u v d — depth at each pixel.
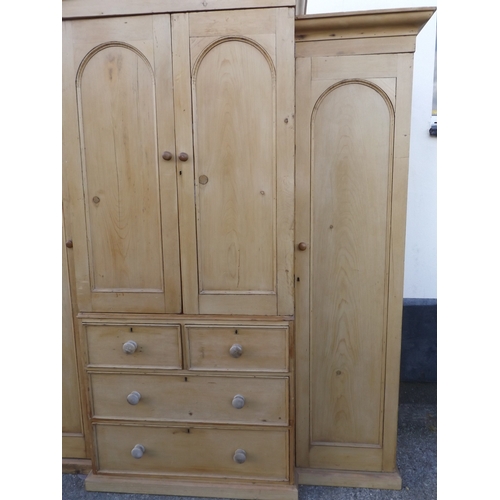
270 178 1.42
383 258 1.59
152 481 1.62
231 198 1.44
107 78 1.42
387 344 1.62
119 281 1.54
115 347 1.56
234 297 1.49
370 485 1.68
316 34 1.47
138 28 1.38
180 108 1.41
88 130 1.46
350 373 1.67
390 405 1.66
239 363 1.52
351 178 1.55
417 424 2.14
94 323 1.54
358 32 1.45
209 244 1.48
